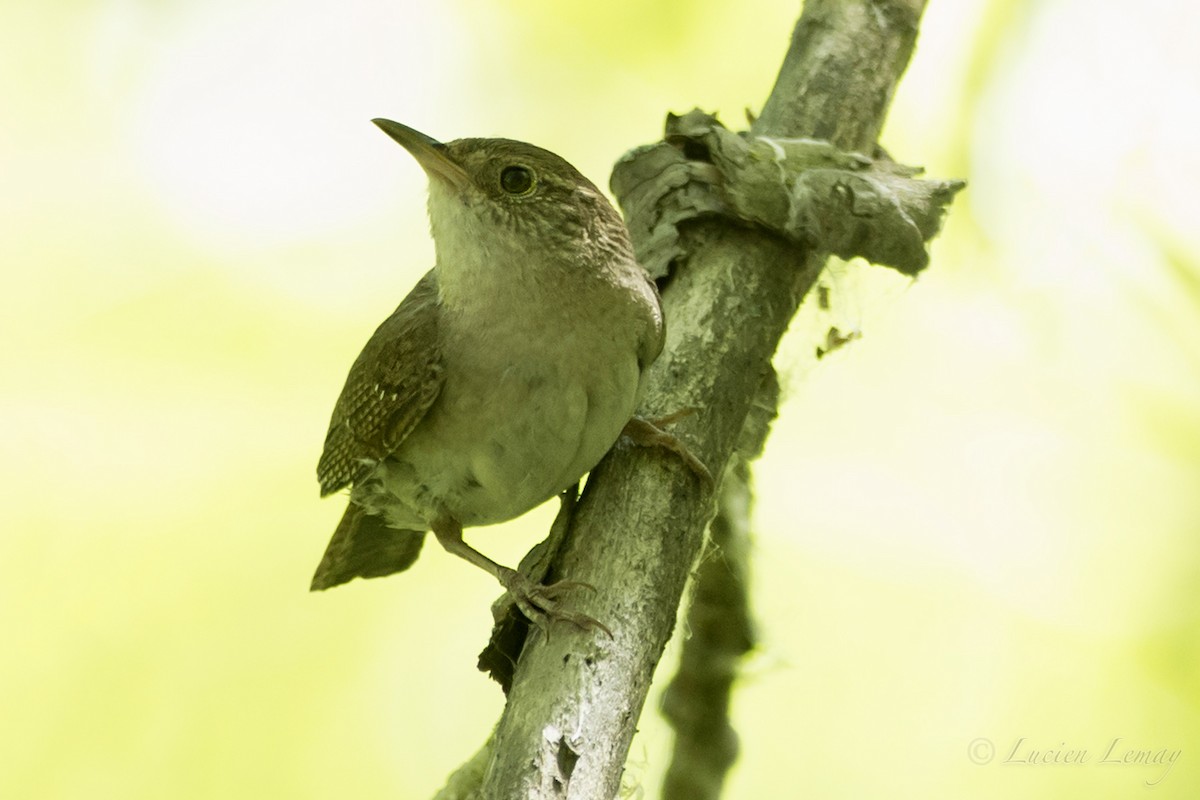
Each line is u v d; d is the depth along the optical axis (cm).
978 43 1086
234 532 1077
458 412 695
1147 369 1038
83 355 1119
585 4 1213
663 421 674
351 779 1010
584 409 677
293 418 1112
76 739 1015
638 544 636
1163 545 1004
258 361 1127
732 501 759
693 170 733
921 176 762
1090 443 1039
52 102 1193
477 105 1208
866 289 839
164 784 1007
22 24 1202
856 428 1066
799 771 952
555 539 651
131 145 1191
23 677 1021
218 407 1109
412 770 1008
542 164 679
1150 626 981
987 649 988
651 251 727
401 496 737
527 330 679
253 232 1166
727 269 716
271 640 1049
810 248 721
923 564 1016
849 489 1044
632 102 1198
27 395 1096
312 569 1070
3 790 996
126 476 1087
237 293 1140
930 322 1075
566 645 579
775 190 709
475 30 1223
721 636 749
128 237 1159
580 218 674
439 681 1034
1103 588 998
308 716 1029
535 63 1211
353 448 735
